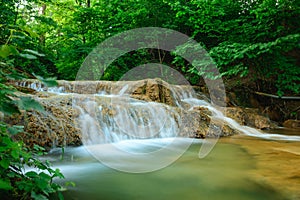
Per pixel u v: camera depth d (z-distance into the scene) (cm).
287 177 252
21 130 168
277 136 575
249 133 595
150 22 981
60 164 284
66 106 399
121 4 1016
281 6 736
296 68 785
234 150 391
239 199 205
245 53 750
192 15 889
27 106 124
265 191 219
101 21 1067
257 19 791
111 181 239
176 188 228
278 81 798
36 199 147
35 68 738
